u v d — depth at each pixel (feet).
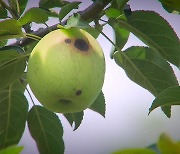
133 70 3.80
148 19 3.70
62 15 3.63
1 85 3.66
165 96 3.44
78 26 3.43
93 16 3.67
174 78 3.75
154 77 3.78
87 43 3.49
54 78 3.45
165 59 3.72
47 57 3.46
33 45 3.80
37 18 3.60
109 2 3.64
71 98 3.48
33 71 3.49
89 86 3.47
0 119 3.85
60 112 3.57
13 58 3.62
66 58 3.45
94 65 3.47
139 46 3.77
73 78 3.44
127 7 3.67
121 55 3.79
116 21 3.70
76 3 3.61
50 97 3.49
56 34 3.50
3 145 3.85
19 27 3.57
